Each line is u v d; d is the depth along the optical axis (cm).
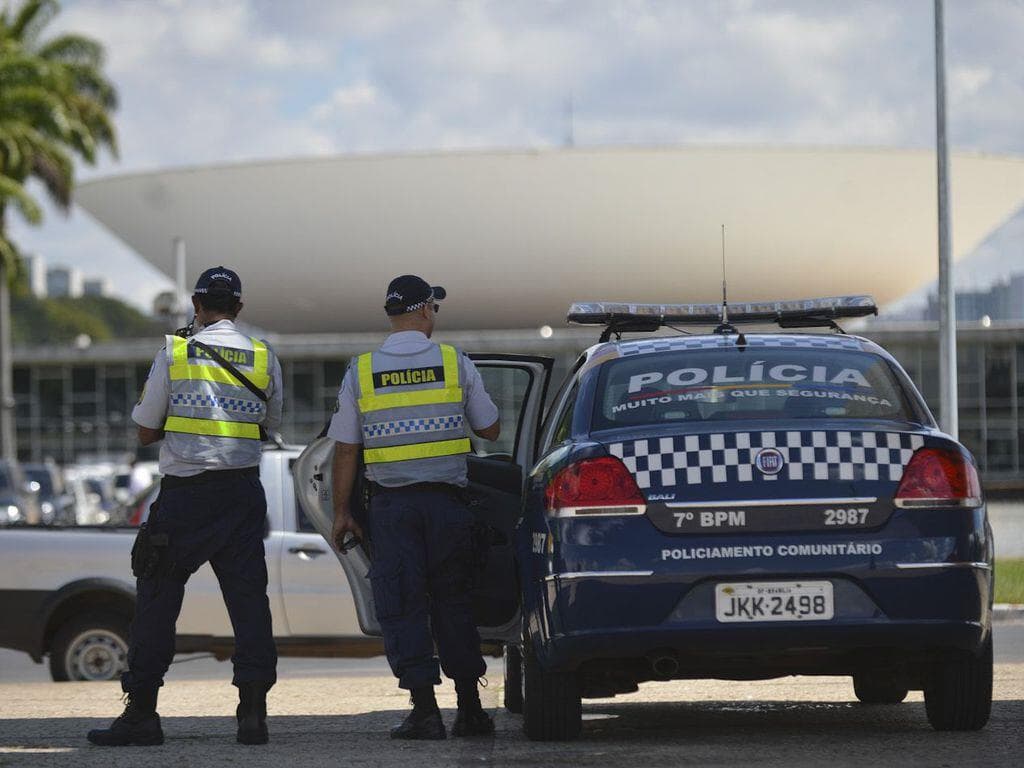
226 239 18900
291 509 4131
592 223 17712
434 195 17912
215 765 2078
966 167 17800
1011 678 3222
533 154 17512
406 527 2388
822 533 2114
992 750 2117
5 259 18050
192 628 4103
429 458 2405
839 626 2095
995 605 5956
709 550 2112
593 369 2398
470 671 2430
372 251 18512
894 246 18038
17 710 3027
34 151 17775
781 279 18075
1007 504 15688
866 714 2683
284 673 4547
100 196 19300
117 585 4066
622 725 2602
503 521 2662
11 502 11688
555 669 2209
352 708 3006
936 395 19862
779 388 2294
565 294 18512
